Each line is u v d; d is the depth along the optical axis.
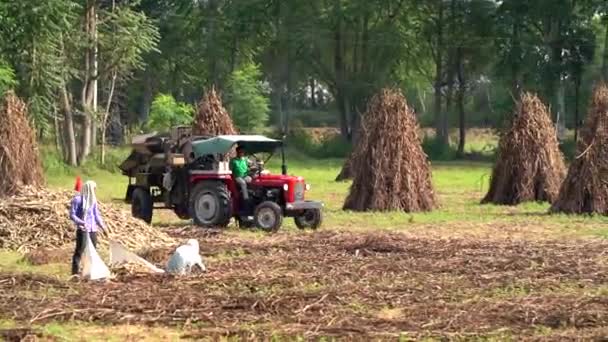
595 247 31.19
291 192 37.78
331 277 25.03
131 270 26.02
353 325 19.42
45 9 65.12
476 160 105.88
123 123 113.31
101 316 20.20
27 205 32.75
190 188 38.66
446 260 28.19
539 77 101.69
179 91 122.44
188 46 113.50
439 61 110.81
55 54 71.38
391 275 25.55
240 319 20.12
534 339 18.12
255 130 111.56
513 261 27.67
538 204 49.31
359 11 107.62
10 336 18.34
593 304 21.33
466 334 18.66
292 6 111.25
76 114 80.00
